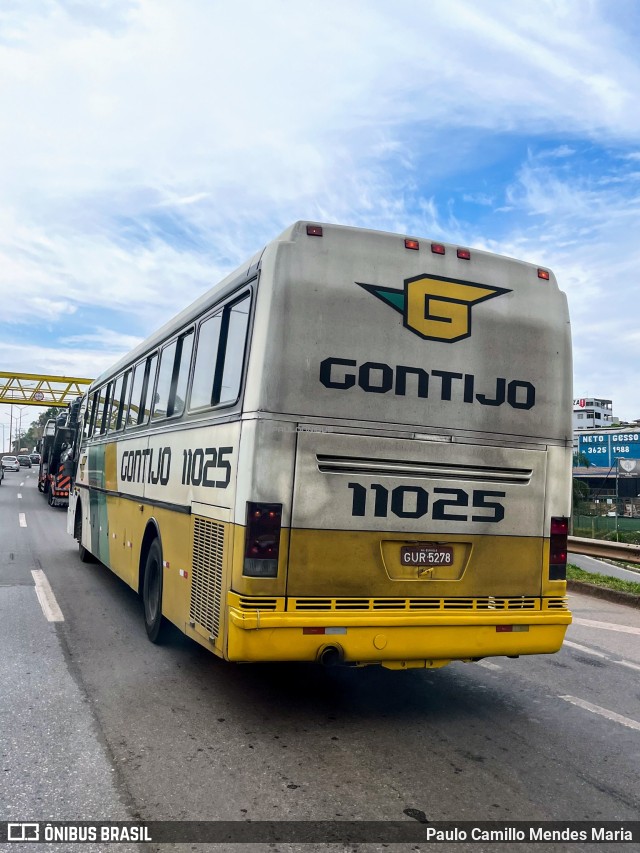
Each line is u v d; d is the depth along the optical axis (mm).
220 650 4922
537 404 5465
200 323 6246
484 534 5211
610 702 5887
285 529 4699
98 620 8094
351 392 4914
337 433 4852
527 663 7117
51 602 8977
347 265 5008
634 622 9430
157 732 4844
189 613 5738
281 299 4816
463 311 5289
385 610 4906
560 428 5535
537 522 5387
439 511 5090
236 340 5266
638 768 4504
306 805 3857
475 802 3965
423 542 5047
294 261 4887
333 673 6457
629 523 33250
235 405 5070
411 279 5156
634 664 7180
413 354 5105
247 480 4699
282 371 4766
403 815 3785
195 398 6098
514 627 5227
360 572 4863
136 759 4387
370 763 4453
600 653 7613
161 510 6891
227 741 4730
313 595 4750
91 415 11914
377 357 5000
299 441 4762
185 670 6277
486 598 5191
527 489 5367
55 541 15656
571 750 4785
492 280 5418
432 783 4191
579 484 46969
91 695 5555
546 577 5383
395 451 4992
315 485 4785
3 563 12180
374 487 4922
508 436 5336
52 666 6270
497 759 4586
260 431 4695
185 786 4039
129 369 9156
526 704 5773
